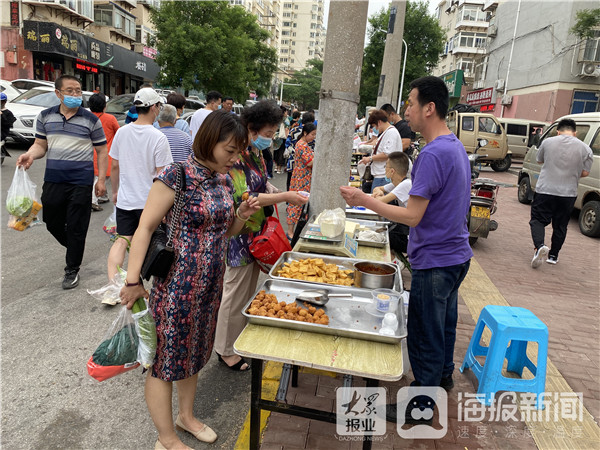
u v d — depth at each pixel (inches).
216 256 82.9
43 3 778.8
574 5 885.8
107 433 96.7
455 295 108.0
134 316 78.5
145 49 1233.4
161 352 81.1
